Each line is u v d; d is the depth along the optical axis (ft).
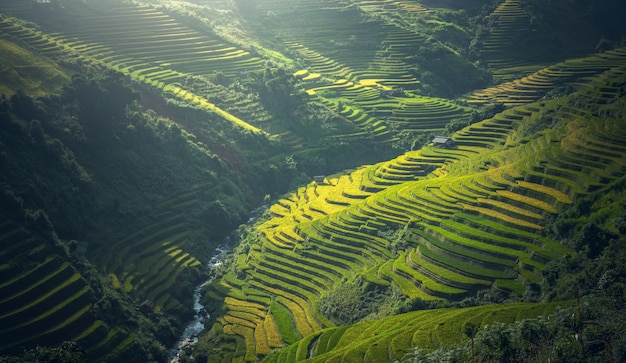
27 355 255.29
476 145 503.61
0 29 499.10
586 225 308.40
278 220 435.53
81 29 565.94
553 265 307.58
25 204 338.34
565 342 212.84
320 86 637.71
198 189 444.55
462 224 368.48
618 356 202.49
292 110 566.77
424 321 282.15
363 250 377.91
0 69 430.61
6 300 289.94
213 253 412.77
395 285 333.21
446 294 316.40
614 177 358.02
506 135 500.74
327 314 331.36
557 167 386.52
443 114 598.34
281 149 526.57
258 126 538.47
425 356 230.48
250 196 478.18
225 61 594.65
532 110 520.83
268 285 364.17
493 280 320.29
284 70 591.37
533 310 268.00
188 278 373.81
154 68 550.36
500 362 220.02
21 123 374.02
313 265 375.04
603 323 221.25
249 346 311.68
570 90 597.93
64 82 448.65
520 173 397.19
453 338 258.98
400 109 604.90
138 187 415.44
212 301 360.07
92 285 320.91
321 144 544.21
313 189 483.10
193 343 326.65
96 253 357.00
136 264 367.04
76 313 301.84
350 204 443.32
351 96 625.41
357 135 561.43
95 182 393.29
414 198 410.72
